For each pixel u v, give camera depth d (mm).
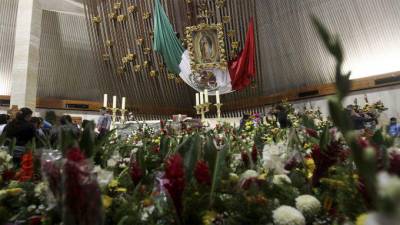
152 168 1563
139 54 13312
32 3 10320
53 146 1753
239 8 12914
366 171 567
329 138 1269
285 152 1492
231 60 12727
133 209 1125
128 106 13727
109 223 1102
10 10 13297
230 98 13758
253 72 12781
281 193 1158
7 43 13430
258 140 2289
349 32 12133
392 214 471
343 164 1194
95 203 863
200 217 1039
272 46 13945
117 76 13719
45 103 14125
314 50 12875
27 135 3693
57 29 14438
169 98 13727
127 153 2164
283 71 13938
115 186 1258
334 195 1085
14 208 1293
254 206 1043
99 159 1637
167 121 6098
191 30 12438
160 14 12672
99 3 13297
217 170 1110
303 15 12875
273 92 14305
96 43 13641
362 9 11641
